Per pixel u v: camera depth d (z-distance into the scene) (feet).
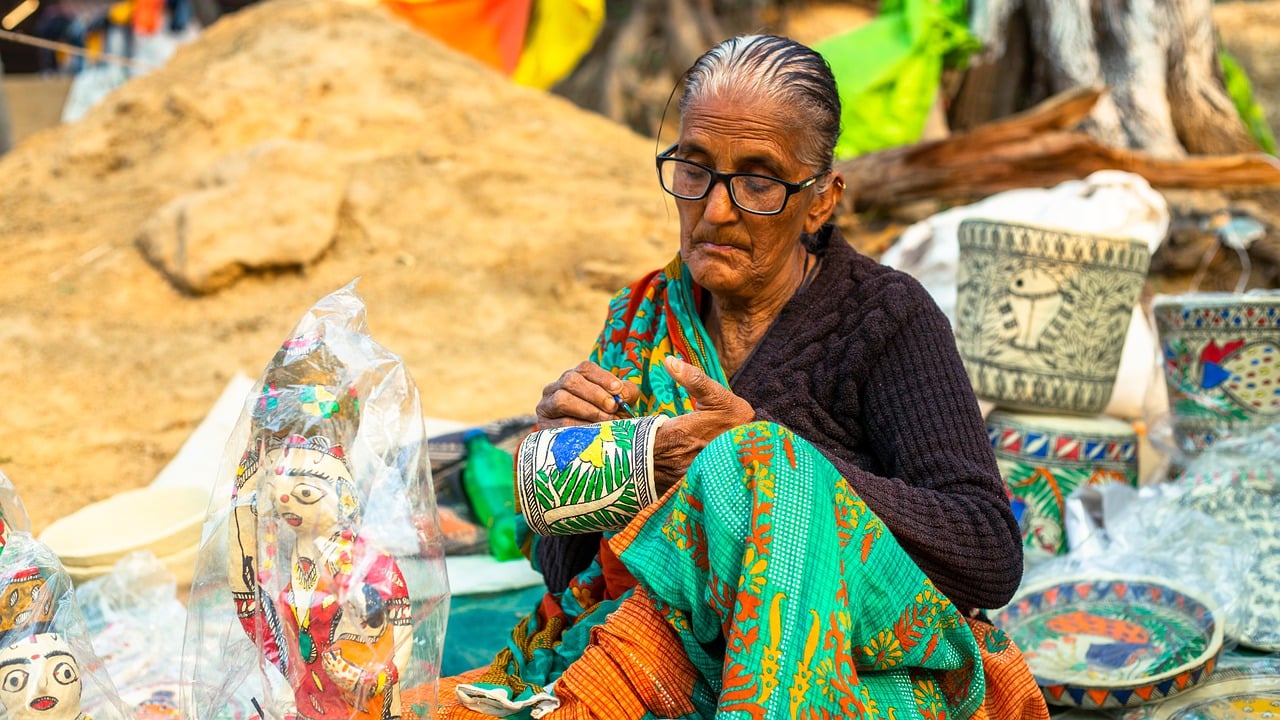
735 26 37.19
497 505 10.56
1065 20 24.72
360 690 5.16
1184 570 8.61
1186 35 24.34
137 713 7.29
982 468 6.27
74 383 16.14
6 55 42.27
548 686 6.01
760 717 5.18
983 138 20.94
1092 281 10.16
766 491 5.48
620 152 23.90
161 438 14.73
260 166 19.79
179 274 18.60
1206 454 9.20
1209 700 7.40
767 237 6.43
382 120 23.59
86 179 22.70
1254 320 9.23
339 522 5.19
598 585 6.70
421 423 5.59
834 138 6.44
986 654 6.32
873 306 6.63
